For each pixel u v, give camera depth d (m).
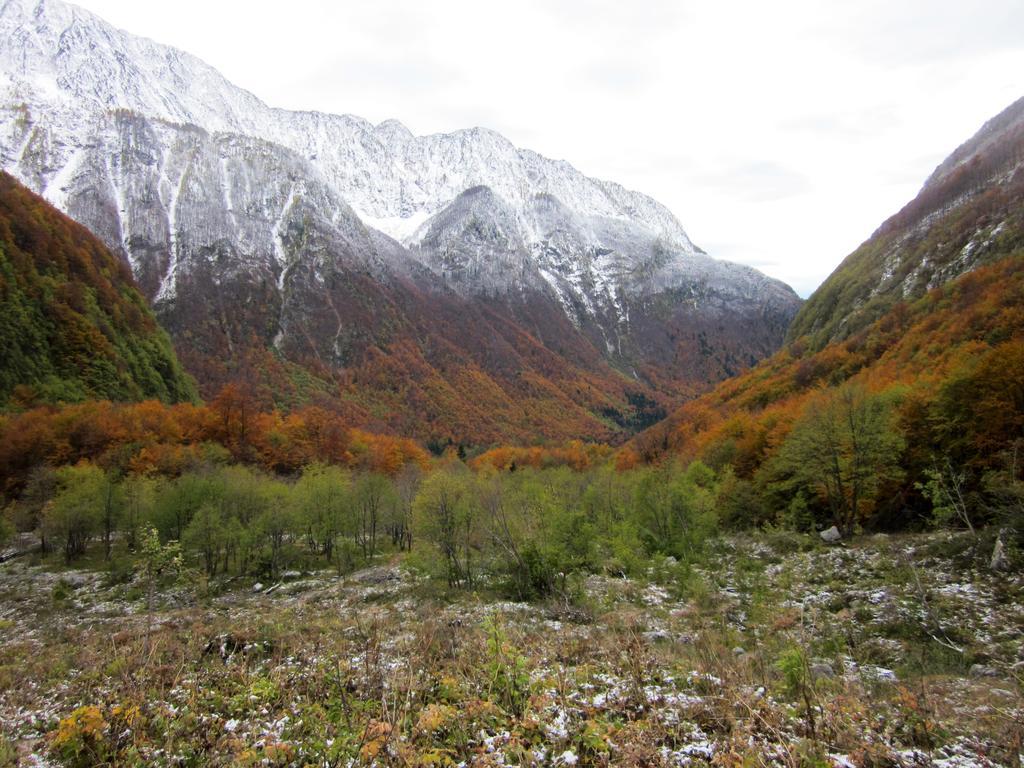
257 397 197.75
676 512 45.94
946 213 170.00
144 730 10.73
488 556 38.38
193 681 13.94
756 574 32.28
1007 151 176.75
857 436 42.91
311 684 12.88
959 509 33.34
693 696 11.39
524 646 16.62
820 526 49.28
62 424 87.81
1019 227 119.31
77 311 132.25
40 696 14.68
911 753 8.73
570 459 140.00
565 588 30.98
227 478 65.00
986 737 9.76
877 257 189.12
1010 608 19.78
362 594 40.44
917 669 16.23
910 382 63.72
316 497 59.31
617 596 29.28
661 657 14.85
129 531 60.78
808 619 22.34
